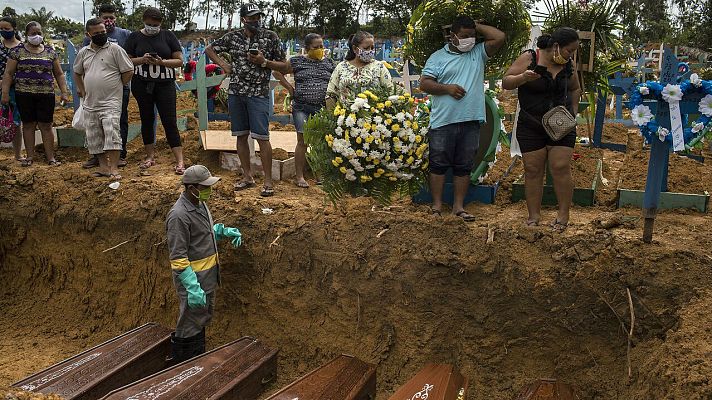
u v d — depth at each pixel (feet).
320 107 23.58
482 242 18.20
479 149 20.90
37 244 24.77
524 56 17.57
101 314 23.50
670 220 19.20
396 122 18.93
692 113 16.30
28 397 15.14
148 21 24.52
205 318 19.43
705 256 16.38
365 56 21.62
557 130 17.15
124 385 17.93
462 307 18.31
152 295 22.71
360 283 19.38
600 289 16.88
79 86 25.26
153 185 23.58
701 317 14.97
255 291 21.20
